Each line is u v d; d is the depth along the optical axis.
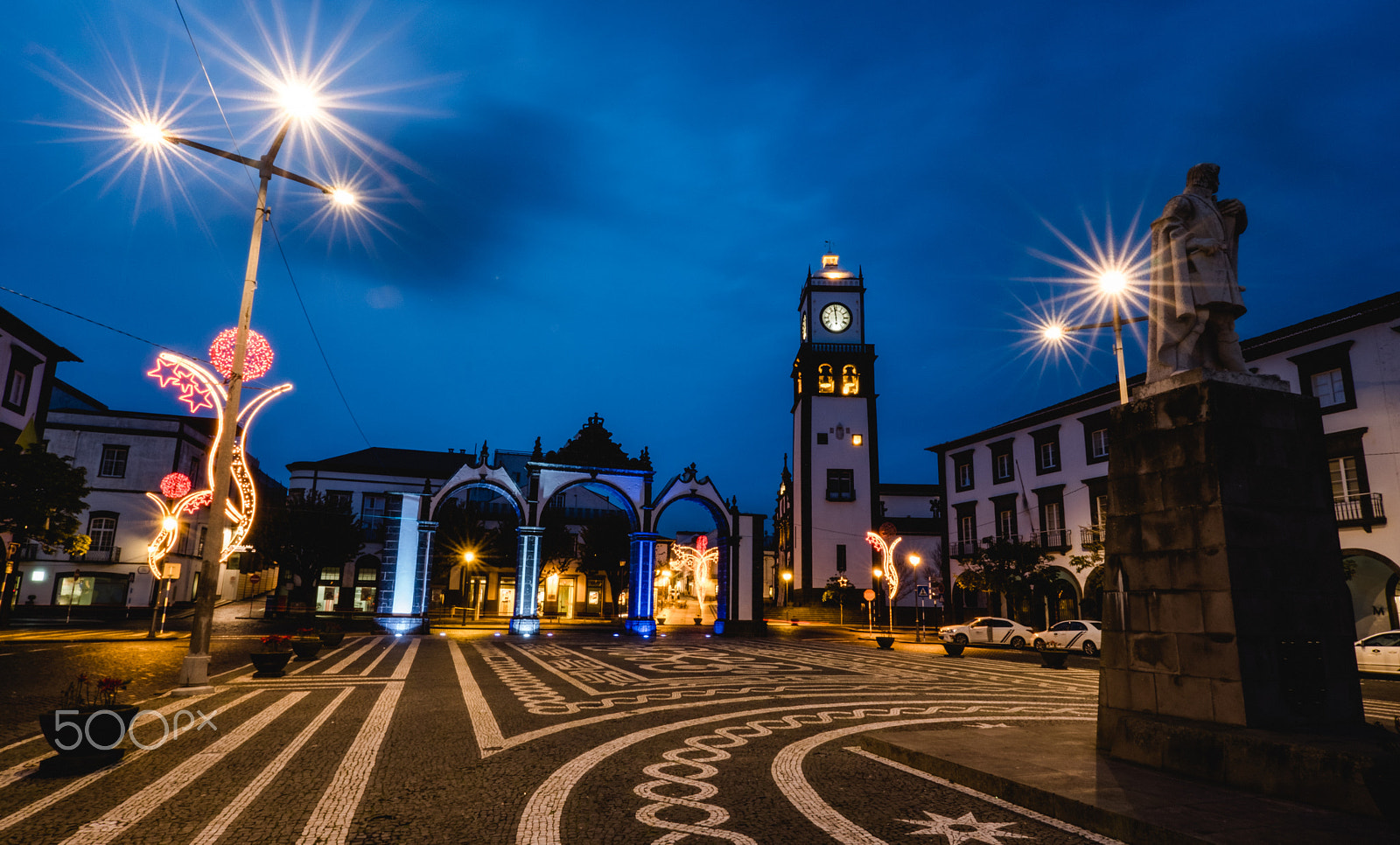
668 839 4.70
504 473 30.47
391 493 28.53
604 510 54.22
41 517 19.34
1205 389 6.36
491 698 10.99
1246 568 6.04
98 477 37.22
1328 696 6.04
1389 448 20.88
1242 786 5.41
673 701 11.20
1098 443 31.72
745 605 32.72
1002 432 36.88
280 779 6.02
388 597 27.86
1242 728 5.67
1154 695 6.41
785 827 4.96
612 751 7.36
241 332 12.05
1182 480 6.46
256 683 12.19
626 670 15.94
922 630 40.72
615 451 47.72
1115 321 16.97
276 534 38.34
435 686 12.34
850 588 45.16
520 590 29.80
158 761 6.59
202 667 10.94
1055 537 33.12
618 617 49.62
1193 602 6.22
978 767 6.09
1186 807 4.92
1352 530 21.45
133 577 36.94
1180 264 7.04
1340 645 6.21
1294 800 5.09
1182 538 6.39
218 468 11.53
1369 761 4.74
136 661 15.26
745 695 12.12
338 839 4.62
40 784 5.77
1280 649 5.98
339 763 6.64
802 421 48.00
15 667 13.60
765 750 7.57
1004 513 36.66
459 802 5.48
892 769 6.71
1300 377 23.23
